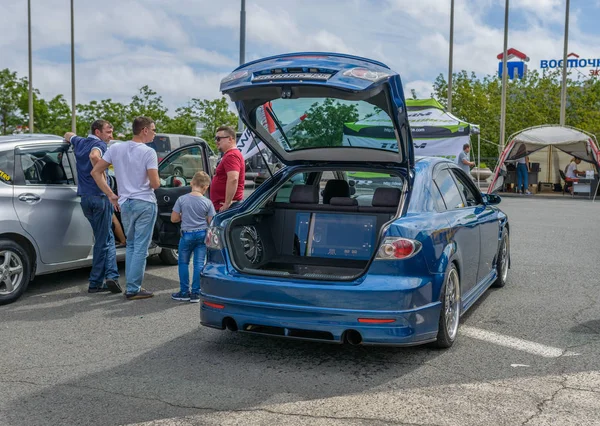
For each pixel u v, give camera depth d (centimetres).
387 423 379
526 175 2328
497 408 400
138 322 605
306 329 470
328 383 446
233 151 706
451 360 494
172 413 396
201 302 514
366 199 620
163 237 788
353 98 471
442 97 3994
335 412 395
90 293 727
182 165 827
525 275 826
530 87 3912
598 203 1981
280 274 486
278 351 520
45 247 705
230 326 503
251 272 494
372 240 561
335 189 624
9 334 567
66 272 846
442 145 2036
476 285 628
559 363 486
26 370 475
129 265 694
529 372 466
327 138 567
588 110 3772
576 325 591
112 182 805
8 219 670
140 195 684
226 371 472
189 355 509
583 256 970
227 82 493
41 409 403
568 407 401
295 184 629
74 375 464
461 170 648
